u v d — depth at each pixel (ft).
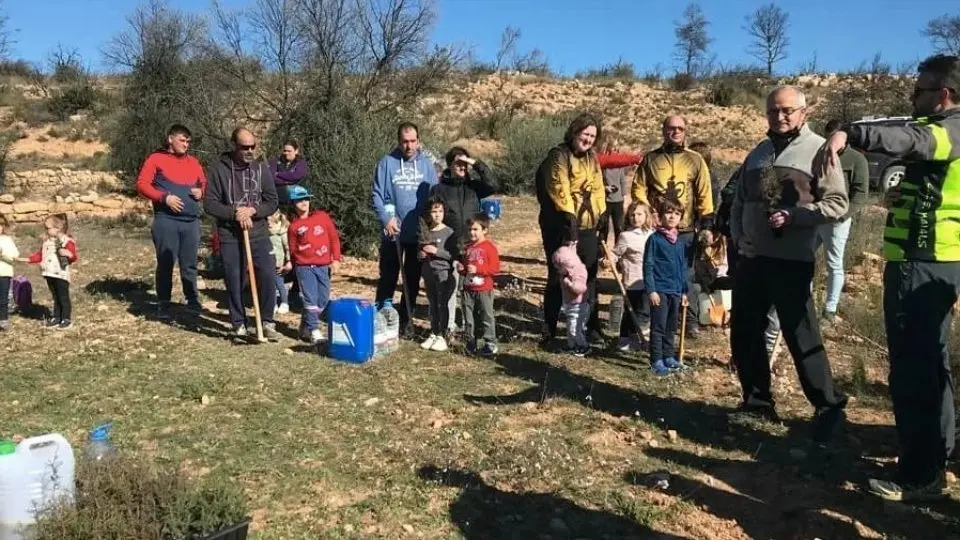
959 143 13.37
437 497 14.38
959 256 13.75
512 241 47.62
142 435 17.20
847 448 16.60
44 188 69.82
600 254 25.61
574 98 124.77
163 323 27.25
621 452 16.43
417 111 56.18
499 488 14.74
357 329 22.24
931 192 13.74
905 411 14.29
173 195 27.20
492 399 19.44
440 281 23.59
